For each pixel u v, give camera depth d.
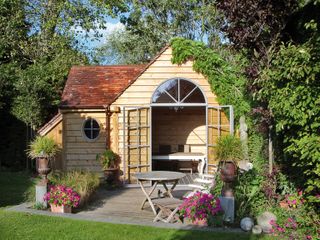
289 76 7.45
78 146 15.55
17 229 8.30
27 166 18.27
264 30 9.56
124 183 14.78
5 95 18.52
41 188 10.27
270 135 10.10
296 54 7.31
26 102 17.84
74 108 15.43
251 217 8.90
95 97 15.76
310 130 7.62
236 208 9.16
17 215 9.30
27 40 24.05
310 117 7.34
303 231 7.97
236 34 9.85
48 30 24.11
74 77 17.12
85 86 16.44
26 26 24.44
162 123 19.89
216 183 10.45
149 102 15.30
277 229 8.07
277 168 10.08
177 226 8.69
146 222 9.04
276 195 9.46
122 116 15.27
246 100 14.06
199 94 15.38
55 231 8.22
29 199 11.20
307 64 7.23
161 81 15.27
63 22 24.59
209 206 8.77
